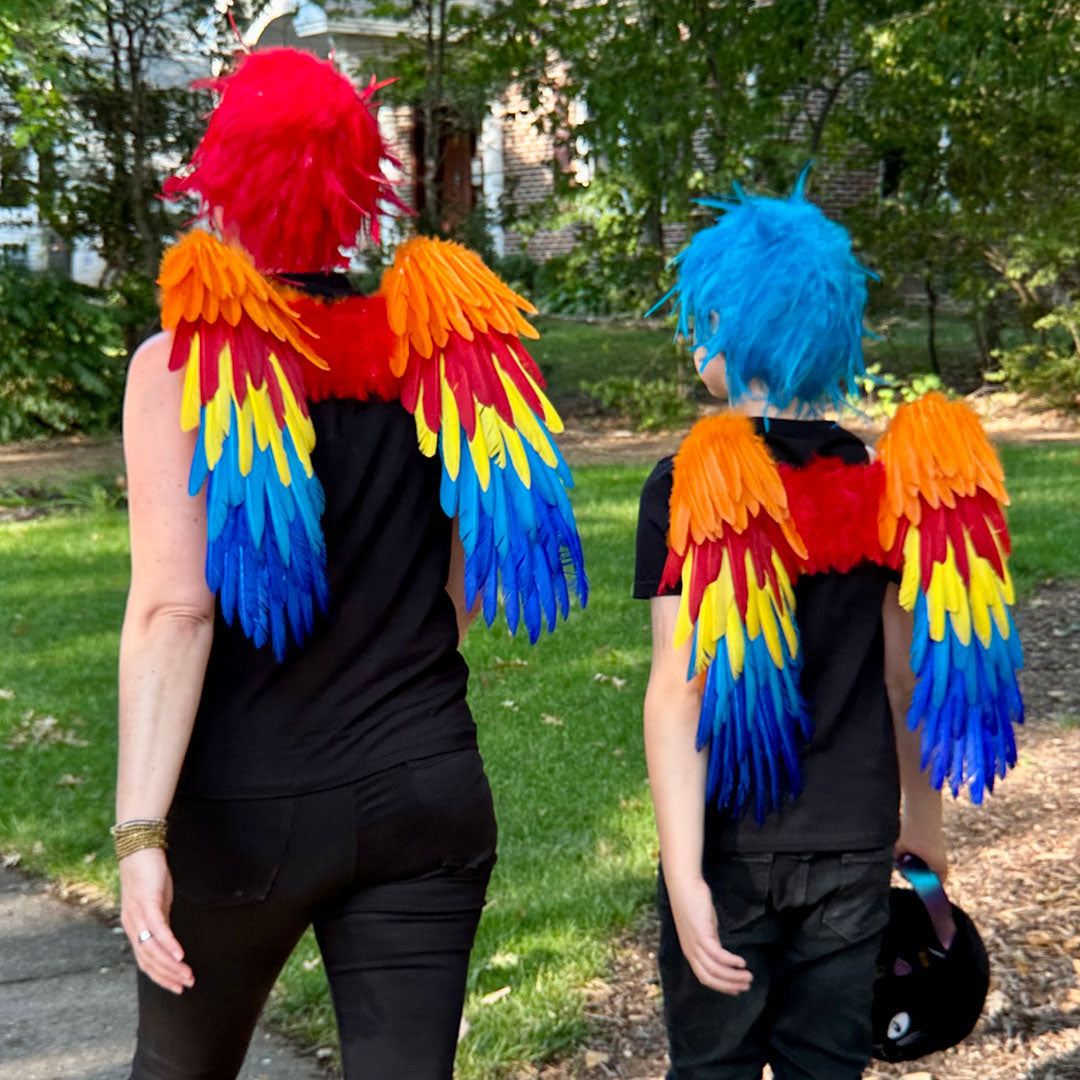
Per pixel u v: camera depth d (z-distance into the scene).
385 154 2.04
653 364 16.58
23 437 15.10
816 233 2.10
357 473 1.89
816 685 2.10
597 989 3.55
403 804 1.85
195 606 1.79
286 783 1.82
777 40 15.34
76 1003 3.62
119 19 14.56
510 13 15.26
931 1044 2.53
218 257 1.84
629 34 14.90
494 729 5.68
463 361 1.96
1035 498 10.31
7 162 15.23
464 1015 3.38
